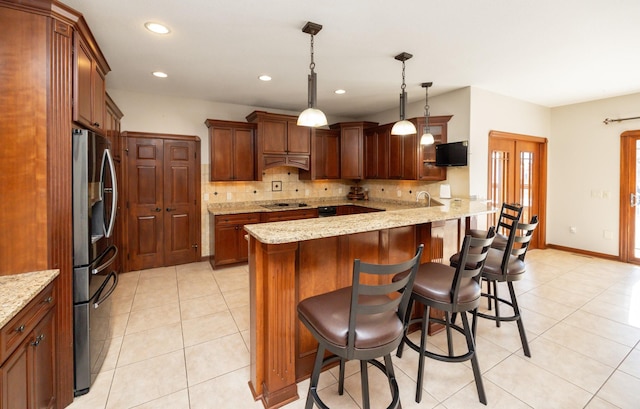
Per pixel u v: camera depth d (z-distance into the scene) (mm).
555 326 2605
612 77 3566
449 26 2359
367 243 2172
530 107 4734
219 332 2539
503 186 4484
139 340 2406
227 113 4770
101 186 1988
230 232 4277
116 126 3607
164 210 4305
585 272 4008
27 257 1588
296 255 1856
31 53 1565
